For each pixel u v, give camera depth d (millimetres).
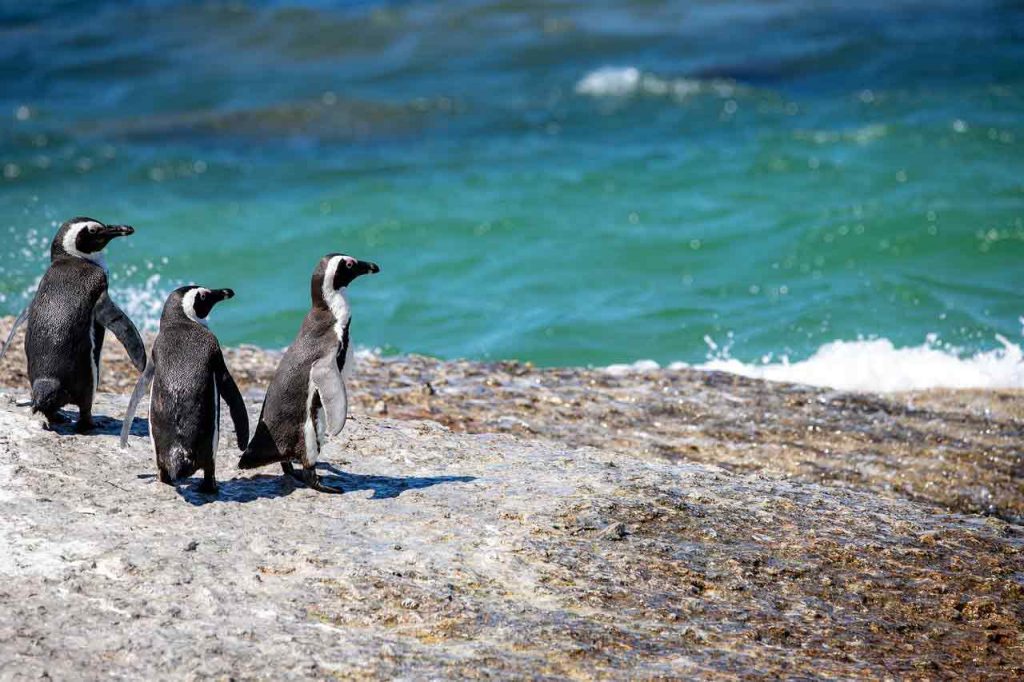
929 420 54656
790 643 29406
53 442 37156
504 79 141500
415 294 82562
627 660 27391
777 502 37688
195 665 25750
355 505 34344
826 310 74562
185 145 120688
